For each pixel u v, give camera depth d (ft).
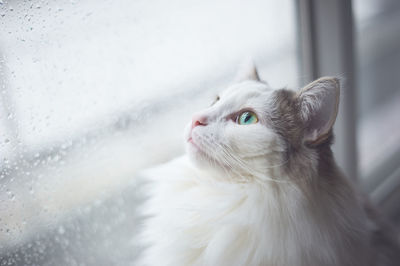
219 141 1.67
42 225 1.76
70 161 1.86
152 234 1.77
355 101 2.47
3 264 1.64
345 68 2.37
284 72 2.41
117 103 2.01
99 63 1.92
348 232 1.69
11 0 1.60
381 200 2.72
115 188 2.07
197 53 2.23
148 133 2.15
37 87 1.71
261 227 1.62
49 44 1.73
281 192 1.64
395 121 3.38
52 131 1.77
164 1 2.08
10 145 1.64
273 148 1.65
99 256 1.99
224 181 1.70
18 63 1.64
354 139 2.51
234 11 2.32
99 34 1.90
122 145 2.07
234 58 2.34
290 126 1.68
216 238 1.64
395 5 3.38
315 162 1.66
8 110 1.63
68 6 1.78
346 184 1.76
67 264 1.86
